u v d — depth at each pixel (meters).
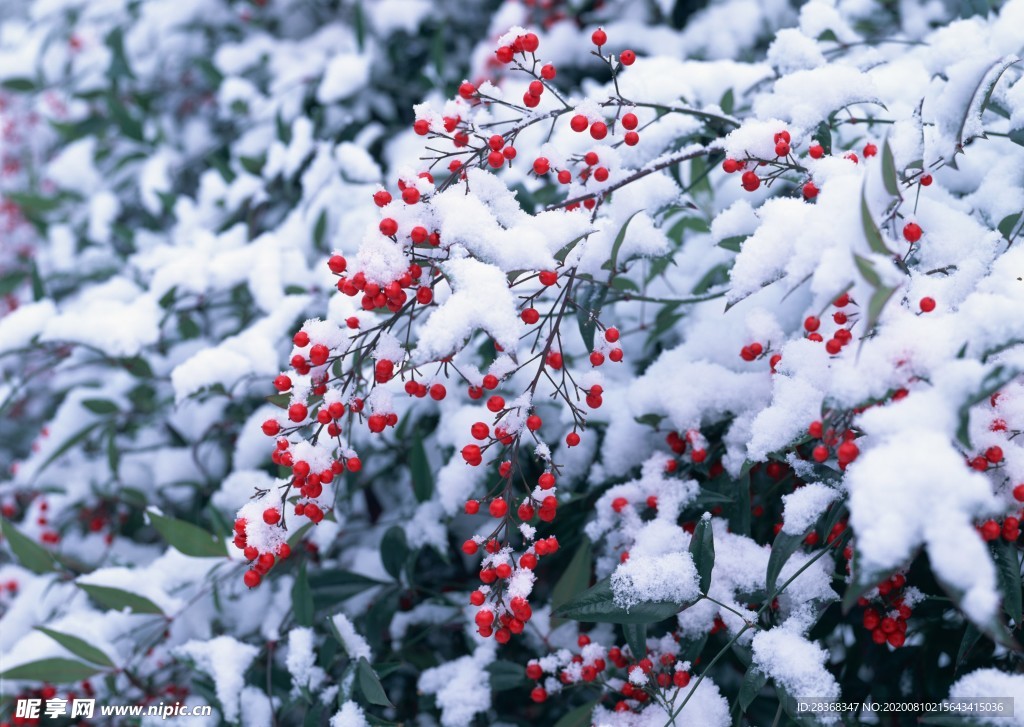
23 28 1.72
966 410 0.77
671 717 0.86
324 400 0.85
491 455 0.96
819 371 0.85
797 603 0.87
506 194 0.85
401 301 0.82
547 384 0.99
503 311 0.80
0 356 1.07
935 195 0.93
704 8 1.18
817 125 0.89
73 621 1.03
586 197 0.89
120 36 1.33
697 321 1.00
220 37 1.47
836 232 0.80
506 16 1.21
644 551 0.89
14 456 1.53
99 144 1.44
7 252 1.55
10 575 1.16
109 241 1.33
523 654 0.99
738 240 0.92
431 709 1.00
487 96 0.88
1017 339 0.79
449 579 1.06
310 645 0.96
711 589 0.89
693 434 0.92
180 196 1.37
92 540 1.18
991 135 0.95
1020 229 0.90
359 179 1.10
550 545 0.84
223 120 1.39
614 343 0.88
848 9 1.10
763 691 0.97
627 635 0.88
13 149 1.58
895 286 0.76
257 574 0.84
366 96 1.27
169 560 1.03
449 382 1.02
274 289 1.07
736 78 1.03
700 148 0.90
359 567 1.05
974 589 0.73
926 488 0.75
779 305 0.97
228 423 1.14
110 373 1.24
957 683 0.81
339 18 1.41
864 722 0.93
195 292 1.09
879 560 0.74
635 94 0.97
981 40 0.93
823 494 0.84
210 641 0.99
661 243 0.91
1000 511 0.76
